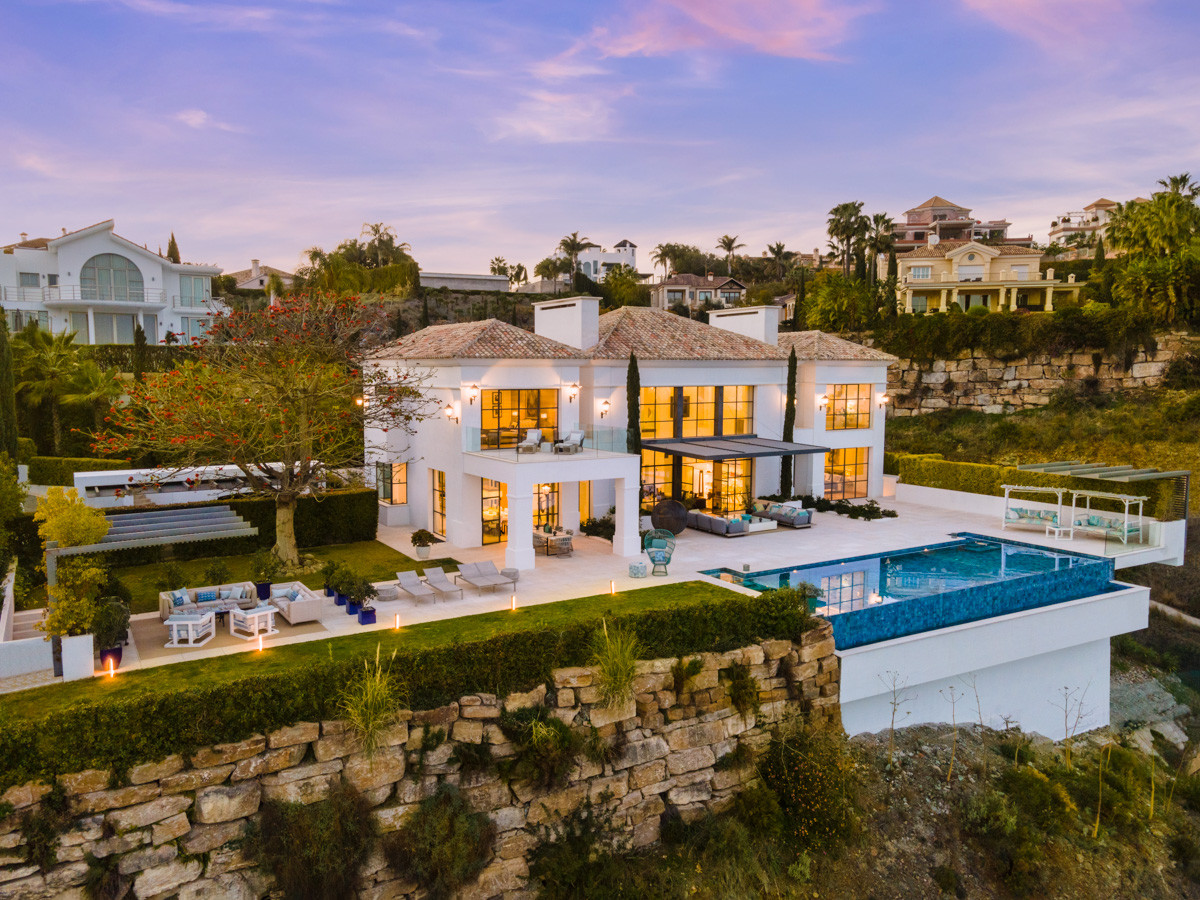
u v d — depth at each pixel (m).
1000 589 22.58
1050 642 23.06
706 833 17.00
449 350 28.41
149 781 12.91
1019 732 22.59
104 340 57.38
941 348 55.50
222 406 23.06
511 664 16.05
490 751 15.55
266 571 20.84
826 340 38.53
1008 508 32.88
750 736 18.44
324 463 26.86
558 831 16.02
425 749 14.99
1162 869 18.66
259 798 13.66
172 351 48.72
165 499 27.92
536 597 21.25
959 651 21.25
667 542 24.14
